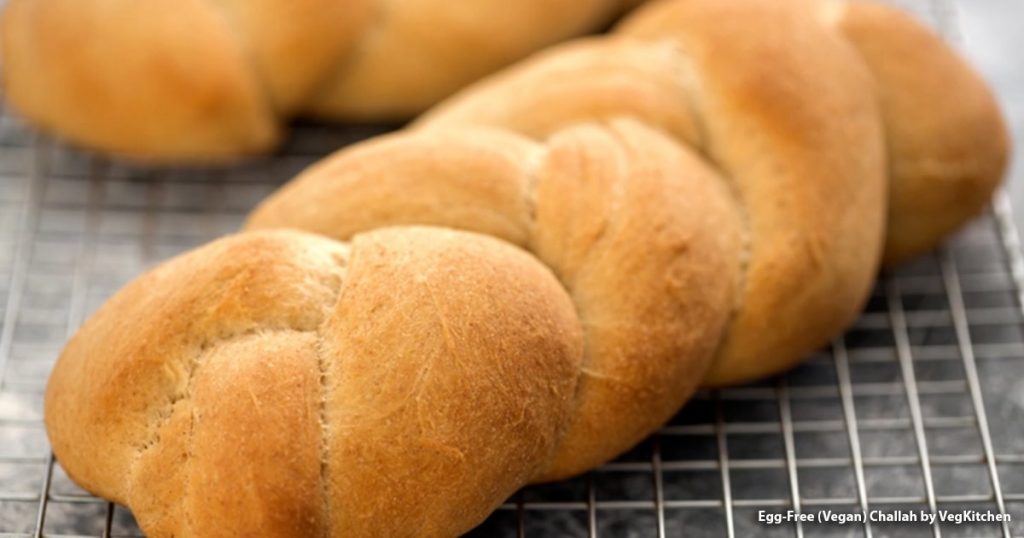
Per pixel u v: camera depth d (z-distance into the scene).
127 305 0.55
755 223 0.60
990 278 0.66
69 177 0.68
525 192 0.58
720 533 0.58
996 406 0.62
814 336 0.60
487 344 0.53
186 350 0.54
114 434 0.54
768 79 0.61
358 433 0.52
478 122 0.62
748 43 0.62
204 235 0.67
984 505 0.59
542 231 0.57
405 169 0.58
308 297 0.54
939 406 0.62
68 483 0.58
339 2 0.67
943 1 0.75
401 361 0.53
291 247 0.55
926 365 0.63
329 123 0.71
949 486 0.59
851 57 0.63
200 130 0.67
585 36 0.72
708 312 0.57
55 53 0.67
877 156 0.62
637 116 0.61
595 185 0.57
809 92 0.61
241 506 0.51
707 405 0.61
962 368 0.63
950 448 0.60
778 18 0.62
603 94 0.61
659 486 0.59
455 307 0.54
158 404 0.54
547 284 0.55
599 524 0.58
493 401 0.53
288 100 0.69
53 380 0.56
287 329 0.54
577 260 0.57
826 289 0.60
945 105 0.64
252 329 0.54
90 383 0.54
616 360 0.56
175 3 0.67
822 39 0.62
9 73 0.68
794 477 0.59
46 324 0.63
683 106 0.61
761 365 0.60
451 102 0.66
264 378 0.52
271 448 0.52
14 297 0.64
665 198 0.58
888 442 0.61
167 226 0.67
